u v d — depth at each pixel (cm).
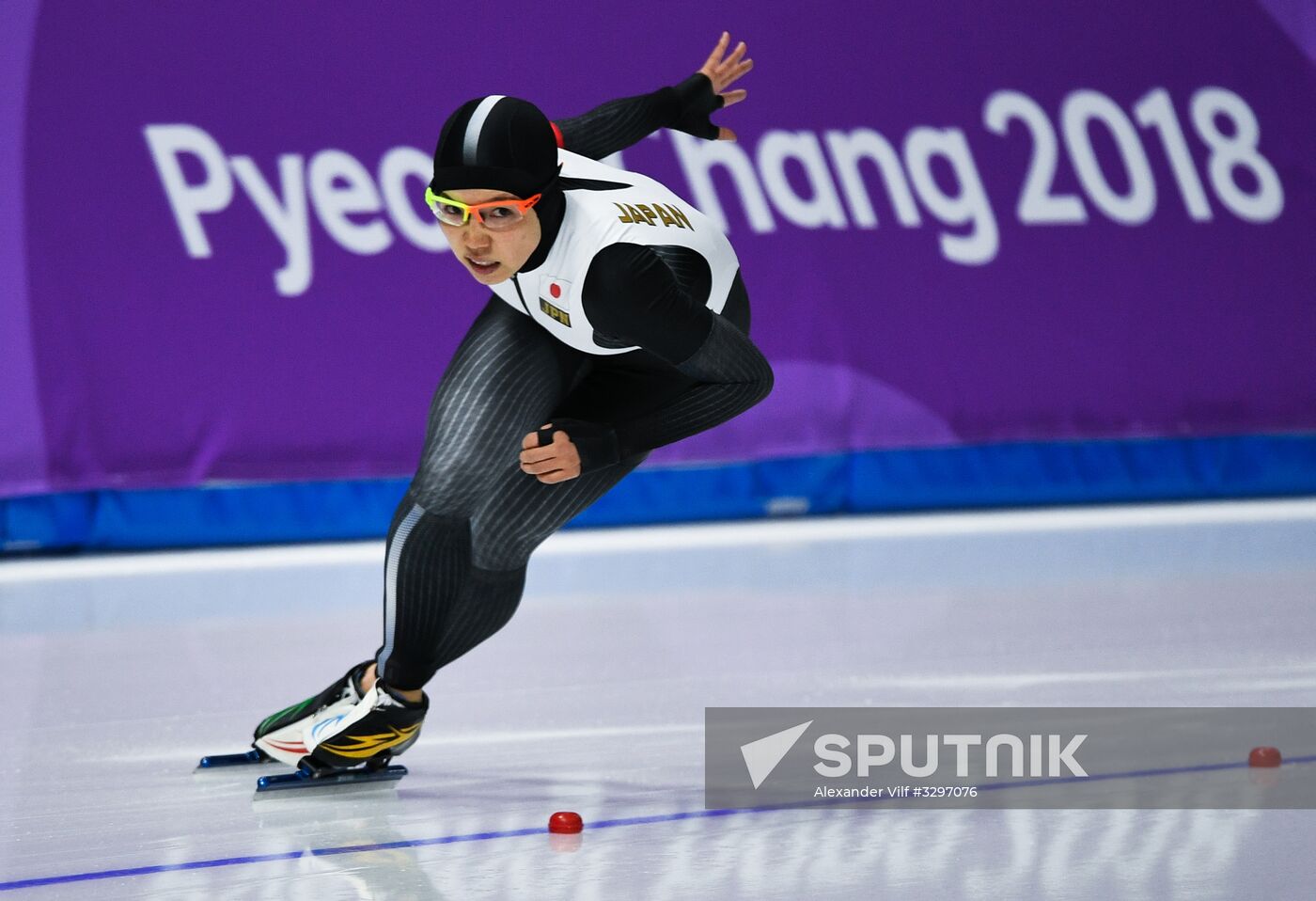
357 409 1852
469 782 736
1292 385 2191
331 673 1034
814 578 1487
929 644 1109
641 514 1959
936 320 2053
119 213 1764
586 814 670
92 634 1209
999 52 2105
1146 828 637
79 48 1750
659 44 1973
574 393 751
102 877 579
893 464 2042
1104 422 2116
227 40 1808
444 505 702
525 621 1246
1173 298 2148
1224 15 2206
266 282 1819
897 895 548
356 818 670
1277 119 2217
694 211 734
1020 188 2100
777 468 2006
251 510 1819
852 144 2030
